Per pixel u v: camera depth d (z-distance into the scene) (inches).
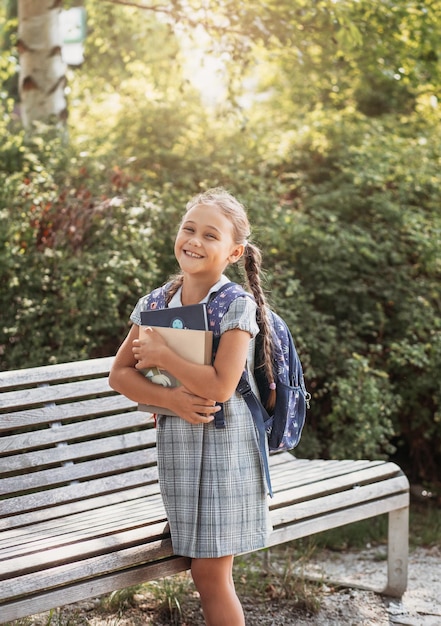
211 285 96.0
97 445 123.7
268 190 219.5
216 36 215.9
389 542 134.3
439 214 214.2
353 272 202.2
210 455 93.0
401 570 134.0
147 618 123.2
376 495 128.2
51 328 170.6
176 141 227.9
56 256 170.7
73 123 277.1
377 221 214.4
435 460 207.8
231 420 93.6
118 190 186.2
